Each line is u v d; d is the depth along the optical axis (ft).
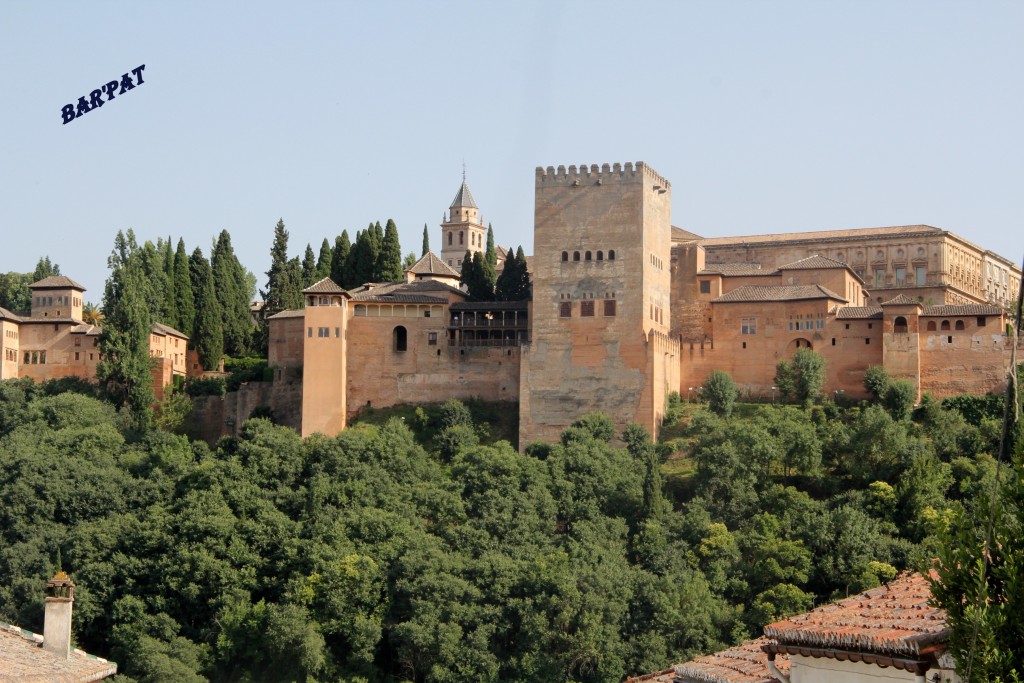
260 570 614.34
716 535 623.36
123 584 598.75
